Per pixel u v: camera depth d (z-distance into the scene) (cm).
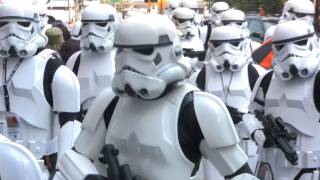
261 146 455
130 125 296
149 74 281
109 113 312
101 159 318
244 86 607
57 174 318
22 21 409
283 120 449
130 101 302
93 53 621
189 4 1219
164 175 288
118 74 288
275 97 455
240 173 291
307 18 883
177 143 287
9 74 420
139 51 281
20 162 221
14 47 409
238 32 604
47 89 420
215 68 605
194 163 296
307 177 444
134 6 3738
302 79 441
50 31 652
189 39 943
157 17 287
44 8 732
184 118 289
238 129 510
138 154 296
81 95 621
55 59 425
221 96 610
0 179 218
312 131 439
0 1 522
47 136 426
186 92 292
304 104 439
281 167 448
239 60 601
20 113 419
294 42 433
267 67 803
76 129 415
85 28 609
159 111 291
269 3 3130
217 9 1164
